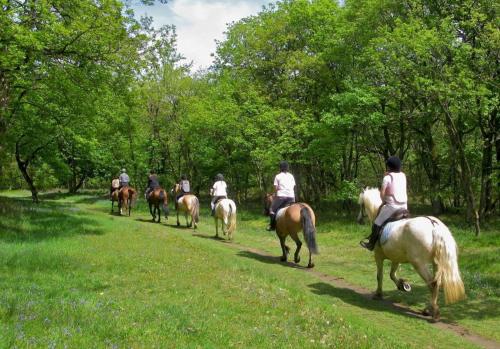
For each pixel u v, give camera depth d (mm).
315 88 27656
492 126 20250
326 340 6004
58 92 18953
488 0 17906
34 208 24891
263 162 29266
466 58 17312
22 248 12719
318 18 26266
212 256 12945
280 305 7777
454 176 23484
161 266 11117
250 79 31828
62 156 42156
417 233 7906
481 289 10148
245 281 9633
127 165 43750
